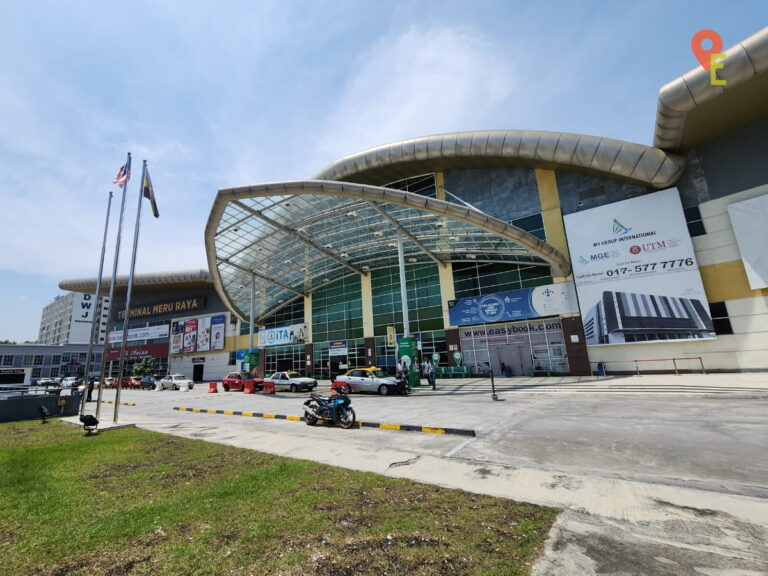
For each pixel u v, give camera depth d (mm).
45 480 5742
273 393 23359
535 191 26328
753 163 19219
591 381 18469
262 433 9719
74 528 3953
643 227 21422
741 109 18469
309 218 24234
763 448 6188
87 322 71438
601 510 4098
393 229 25766
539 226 25578
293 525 3910
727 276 19203
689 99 17578
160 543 3588
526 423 9359
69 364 67750
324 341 35719
